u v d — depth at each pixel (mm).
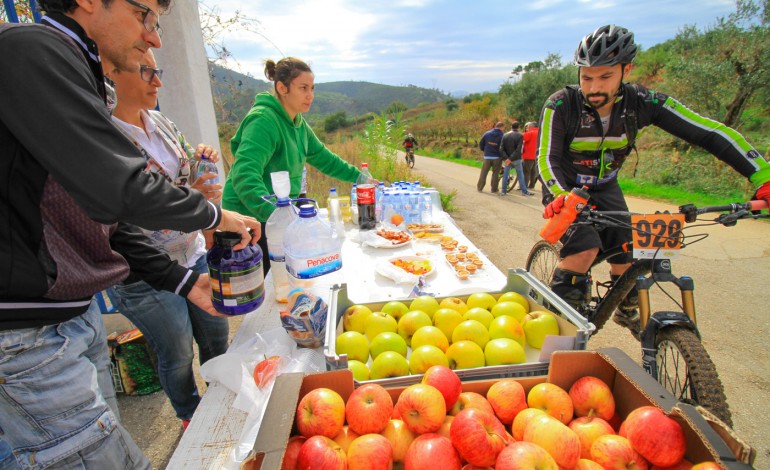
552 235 1925
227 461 1230
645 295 1958
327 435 1038
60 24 1124
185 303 2082
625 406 1149
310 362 1578
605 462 977
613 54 2107
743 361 3365
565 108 2447
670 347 1858
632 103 2381
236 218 1473
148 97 1738
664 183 10766
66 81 964
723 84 12109
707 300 4465
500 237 6934
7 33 926
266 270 3133
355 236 2961
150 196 1038
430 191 3715
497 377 1331
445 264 2463
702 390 1615
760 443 2537
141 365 2945
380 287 2131
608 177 2613
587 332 1355
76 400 1184
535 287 1749
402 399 1083
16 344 1081
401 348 1508
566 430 994
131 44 1255
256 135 2635
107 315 3297
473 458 948
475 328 1504
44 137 937
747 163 2088
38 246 1095
